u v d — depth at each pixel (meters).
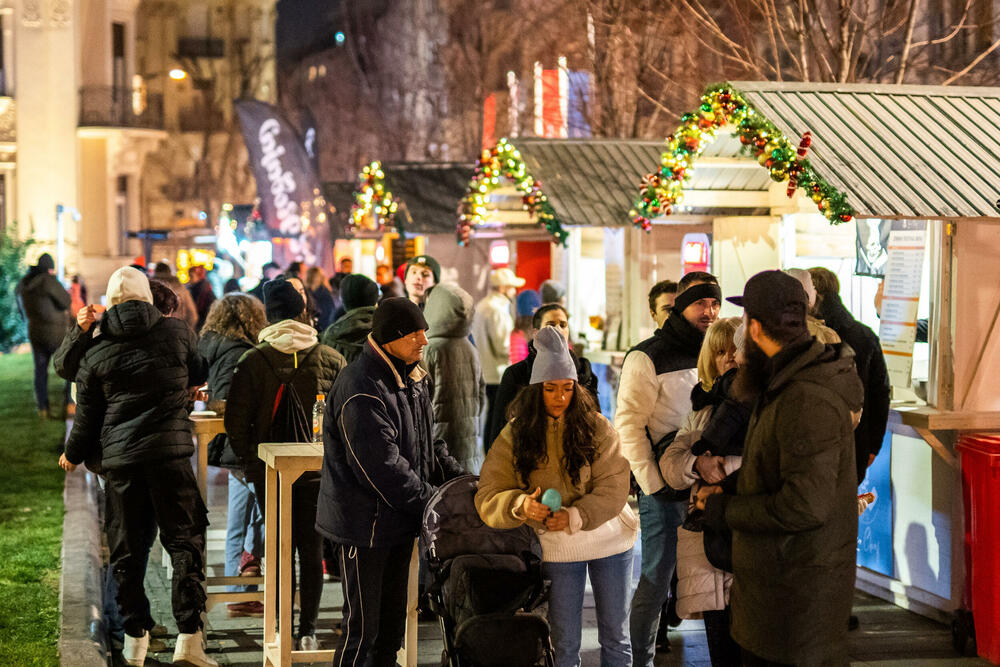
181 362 8.40
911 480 9.80
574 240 17.78
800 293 5.41
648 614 7.57
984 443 8.46
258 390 8.65
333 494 6.86
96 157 52.72
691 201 13.19
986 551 8.45
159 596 10.46
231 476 10.20
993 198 8.91
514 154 15.25
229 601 9.27
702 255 14.42
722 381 6.99
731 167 12.86
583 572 6.80
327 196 29.11
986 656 8.51
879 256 10.96
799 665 5.28
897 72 16.09
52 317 20.66
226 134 69.06
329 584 10.86
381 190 21.70
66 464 8.48
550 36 33.97
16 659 8.01
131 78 54.97
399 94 53.88
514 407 6.66
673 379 7.59
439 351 10.59
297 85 70.88
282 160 38.78
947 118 10.20
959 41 19.08
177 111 69.31
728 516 5.49
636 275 15.70
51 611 9.32
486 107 27.36
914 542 9.79
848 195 8.71
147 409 8.25
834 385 5.28
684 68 21.66
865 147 9.43
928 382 9.51
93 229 52.69
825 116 9.88
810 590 5.27
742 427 6.48
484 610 6.30
